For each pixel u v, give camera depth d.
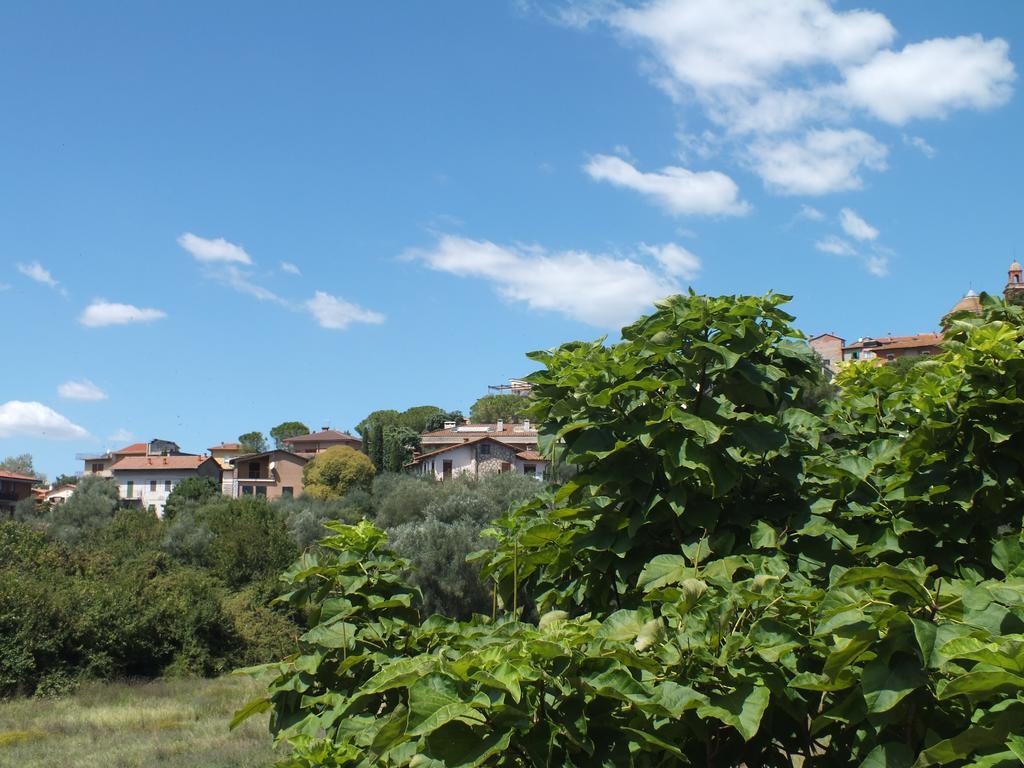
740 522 4.04
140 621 27.67
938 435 3.86
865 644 2.45
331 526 4.81
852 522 4.11
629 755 2.71
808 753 3.15
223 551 35.69
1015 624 2.37
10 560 29.38
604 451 4.02
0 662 24.22
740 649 2.83
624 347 4.41
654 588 3.55
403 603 4.45
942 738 2.56
